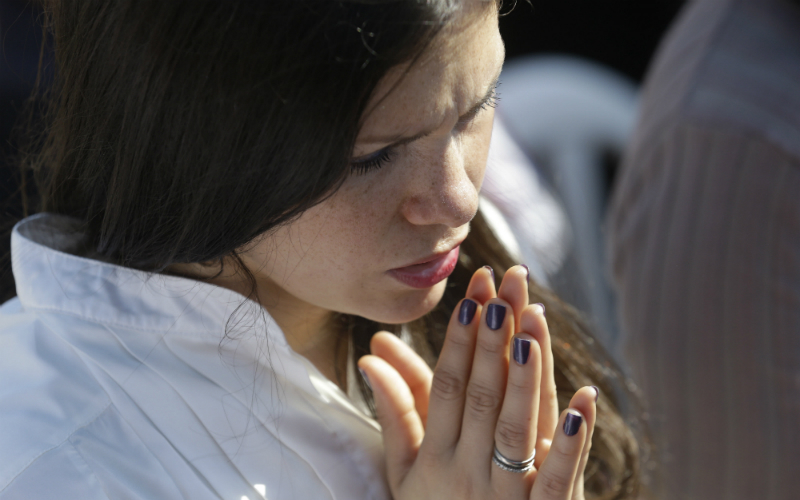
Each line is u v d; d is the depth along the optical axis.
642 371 1.33
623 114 2.29
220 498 0.78
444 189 0.67
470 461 0.84
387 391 0.91
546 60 2.42
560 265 1.51
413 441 0.91
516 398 0.78
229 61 0.60
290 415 0.86
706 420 1.26
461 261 1.16
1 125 1.67
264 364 0.85
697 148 1.20
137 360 0.80
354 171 0.65
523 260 1.27
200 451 0.79
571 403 0.81
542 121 2.22
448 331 0.82
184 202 0.68
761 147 1.13
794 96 1.16
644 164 1.32
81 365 0.79
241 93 0.60
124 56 0.66
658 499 1.34
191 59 0.61
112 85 0.69
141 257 0.76
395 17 0.56
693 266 1.21
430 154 0.65
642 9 3.49
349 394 1.07
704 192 1.19
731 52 1.21
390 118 0.60
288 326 0.95
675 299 1.24
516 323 0.82
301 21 0.57
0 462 0.70
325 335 1.04
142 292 0.82
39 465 0.70
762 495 1.24
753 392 1.20
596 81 2.38
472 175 0.72
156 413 0.79
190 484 0.77
